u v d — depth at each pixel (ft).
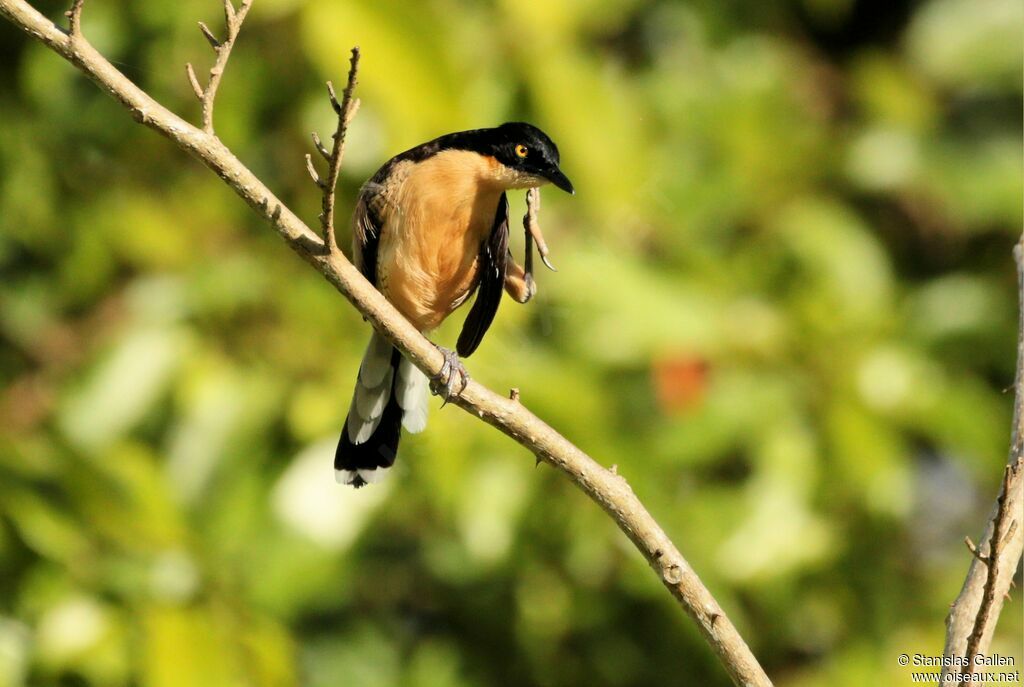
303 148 40.65
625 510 22.70
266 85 40.45
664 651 44.88
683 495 41.37
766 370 41.22
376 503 39.45
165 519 36.42
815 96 49.14
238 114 40.45
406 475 40.52
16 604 36.45
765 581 40.09
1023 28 47.34
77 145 43.14
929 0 49.65
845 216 43.96
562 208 41.34
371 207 29.91
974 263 49.03
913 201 48.83
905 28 51.24
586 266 40.40
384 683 47.14
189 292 40.83
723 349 40.98
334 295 40.91
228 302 40.63
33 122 42.68
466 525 38.91
